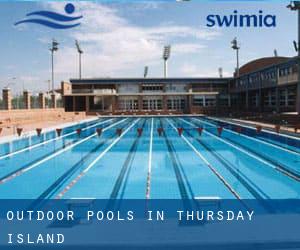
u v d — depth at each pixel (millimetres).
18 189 7305
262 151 11984
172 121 27297
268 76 26625
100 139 15609
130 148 12906
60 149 12734
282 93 29078
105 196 6656
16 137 15047
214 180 7941
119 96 40094
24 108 27047
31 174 8750
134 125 23406
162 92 40406
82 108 39688
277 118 21094
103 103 39844
